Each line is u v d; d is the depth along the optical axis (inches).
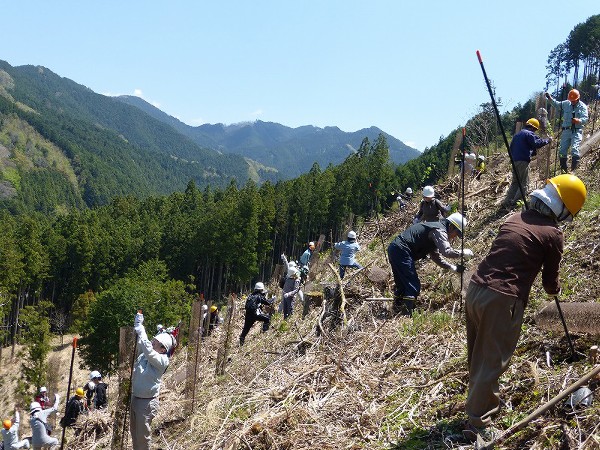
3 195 7017.7
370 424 175.2
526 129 354.3
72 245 2598.4
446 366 195.9
